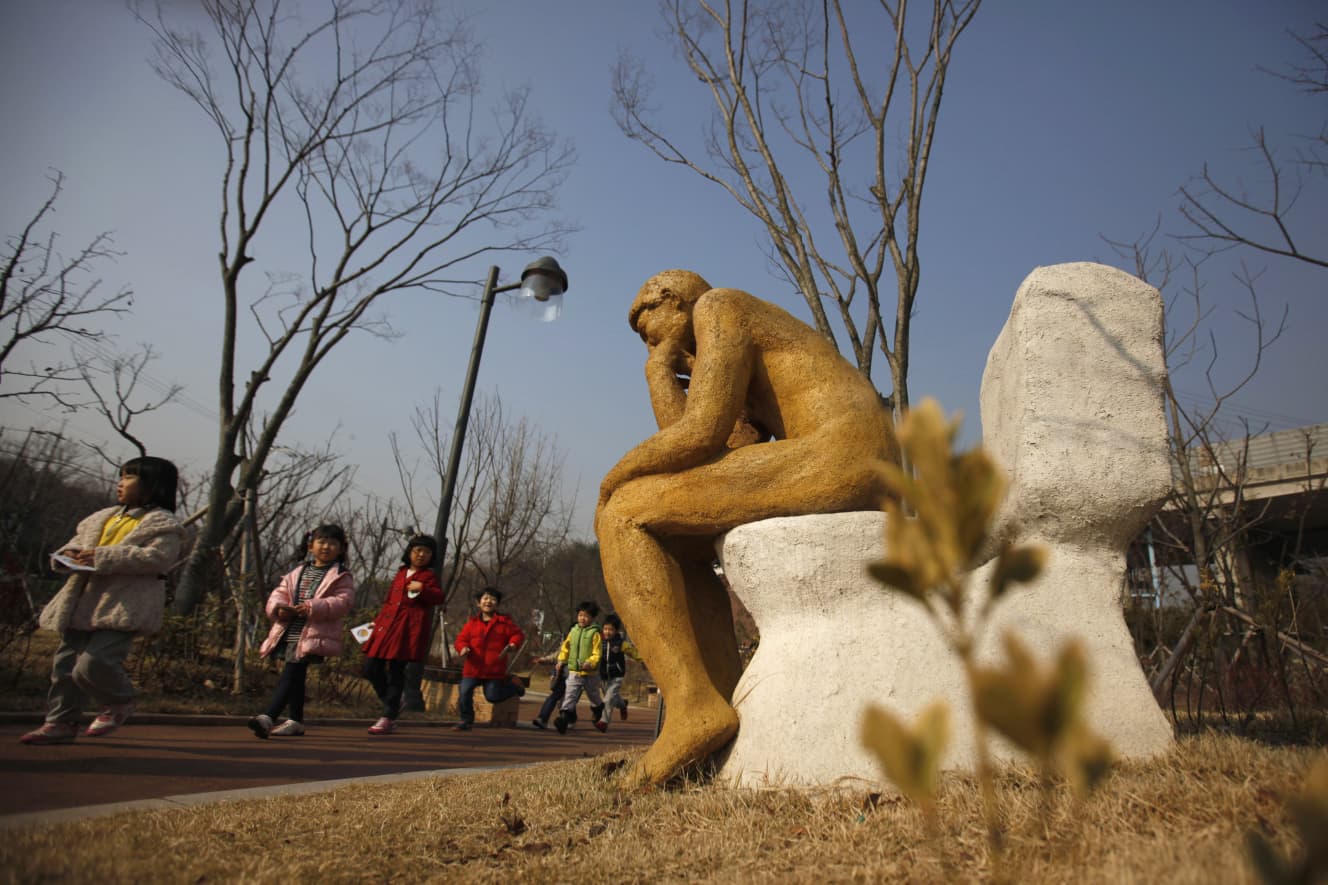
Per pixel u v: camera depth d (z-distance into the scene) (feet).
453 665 65.82
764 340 14.98
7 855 8.40
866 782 11.05
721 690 14.33
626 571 13.96
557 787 13.15
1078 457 12.86
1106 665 12.00
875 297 22.35
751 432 16.25
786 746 11.92
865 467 13.84
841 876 7.78
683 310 16.55
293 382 44.37
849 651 12.30
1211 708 22.39
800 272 23.67
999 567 2.82
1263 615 20.20
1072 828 7.91
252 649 36.09
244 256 44.27
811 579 12.86
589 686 39.27
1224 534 28.07
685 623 13.79
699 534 14.24
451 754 23.63
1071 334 13.43
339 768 18.75
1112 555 12.97
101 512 18.67
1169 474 13.00
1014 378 13.65
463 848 10.14
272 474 49.34
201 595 39.68
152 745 19.51
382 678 28.48
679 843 9.74
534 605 106.63
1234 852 6.59
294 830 10.66
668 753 12.71
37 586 35.40
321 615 24.02
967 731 11.47
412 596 28.40
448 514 39.45
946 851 7.86
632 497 14.24
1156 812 8.35
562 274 41.68
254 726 22.90
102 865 8.29
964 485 2.83
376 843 10.16
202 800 12.92
